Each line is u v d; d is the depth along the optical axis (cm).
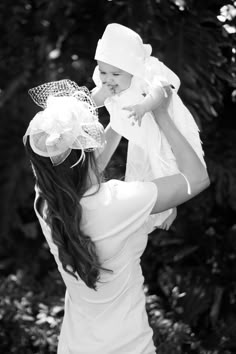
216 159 418
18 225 525
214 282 422
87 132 221
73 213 220
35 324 412
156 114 235
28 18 507
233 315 411
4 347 412
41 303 433
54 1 438
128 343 234
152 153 244
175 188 227
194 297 416
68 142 215
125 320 234
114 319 234
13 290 458
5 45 517
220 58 357
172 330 394
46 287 462
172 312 416
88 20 442
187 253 413
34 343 400
